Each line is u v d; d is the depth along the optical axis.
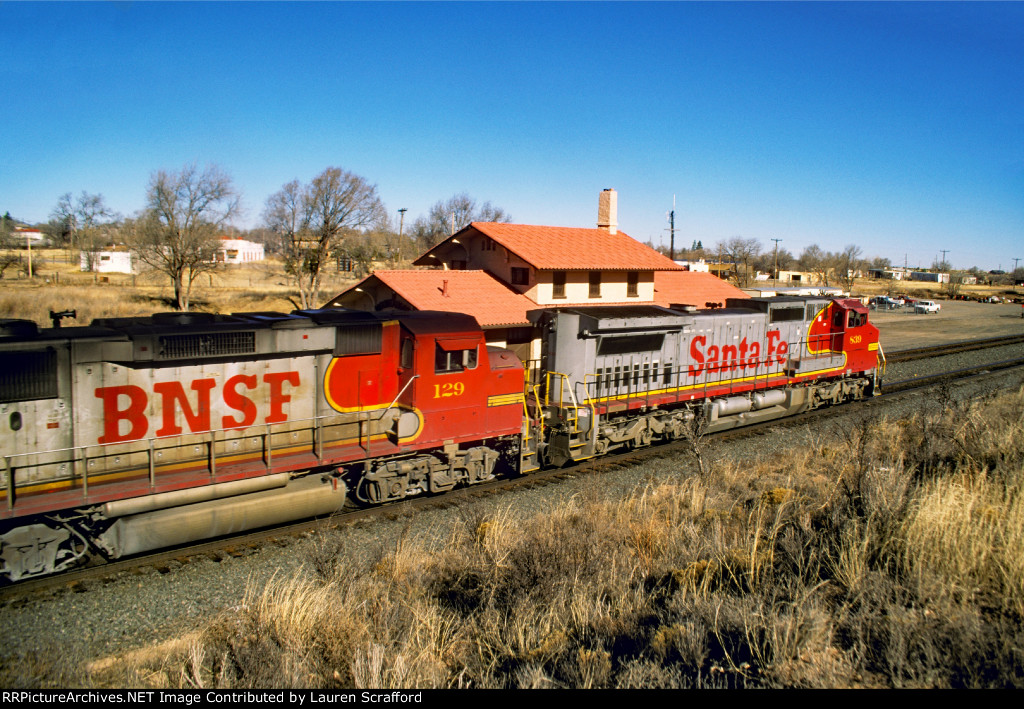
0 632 7.60
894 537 8.34
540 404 15.55
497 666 6.61
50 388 8.88
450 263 30.62
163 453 9.88
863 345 22.97
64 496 8.79
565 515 10.84
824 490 10.84
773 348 20.30
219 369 10.30
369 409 12.01
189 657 6.78
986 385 24.64
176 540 9.62
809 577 7.92
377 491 11.98
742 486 12.37
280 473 10.55
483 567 8.59
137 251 45.59
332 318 11.45
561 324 15.44
